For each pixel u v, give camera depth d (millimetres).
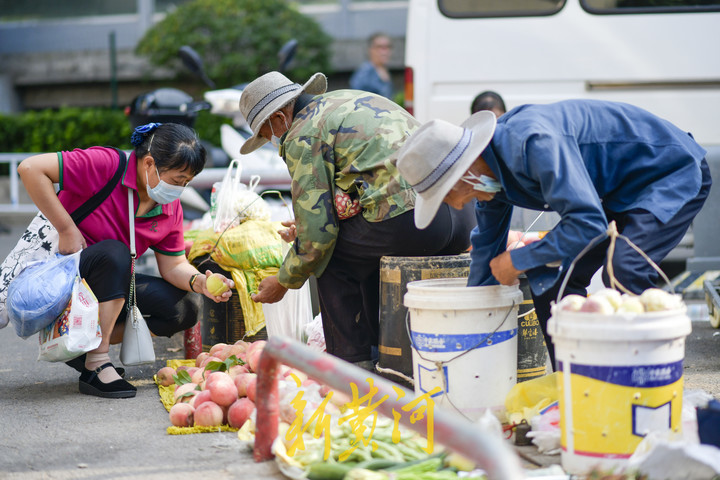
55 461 3359
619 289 3529
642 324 2805
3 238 12898
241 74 17578
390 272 4172
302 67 17781
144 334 4637
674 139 3582
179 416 3785
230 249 5066
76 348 4289
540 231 5336
